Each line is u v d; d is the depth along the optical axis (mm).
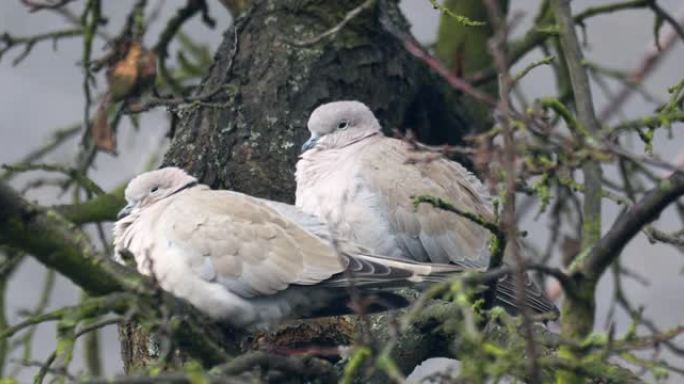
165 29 14734
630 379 8844
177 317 8945
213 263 10680
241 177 12758
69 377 7863
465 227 12648
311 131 12945
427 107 14383
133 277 8930
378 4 13555
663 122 8594
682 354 7934
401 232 12492
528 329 7695
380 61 13617
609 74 13898
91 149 13391
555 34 12102
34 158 14633
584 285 9109
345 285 10484
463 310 7660
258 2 13773
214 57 13664
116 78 12555
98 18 13562
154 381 7652
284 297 10750
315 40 12086
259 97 13133
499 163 8398
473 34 15531
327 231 11070
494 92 15445
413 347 11148
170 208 11047
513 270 7996
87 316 8508
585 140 8562
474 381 7504
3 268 13258
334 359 11578
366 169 12578
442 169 12891
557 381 8805
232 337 11047
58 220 8727
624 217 9172
